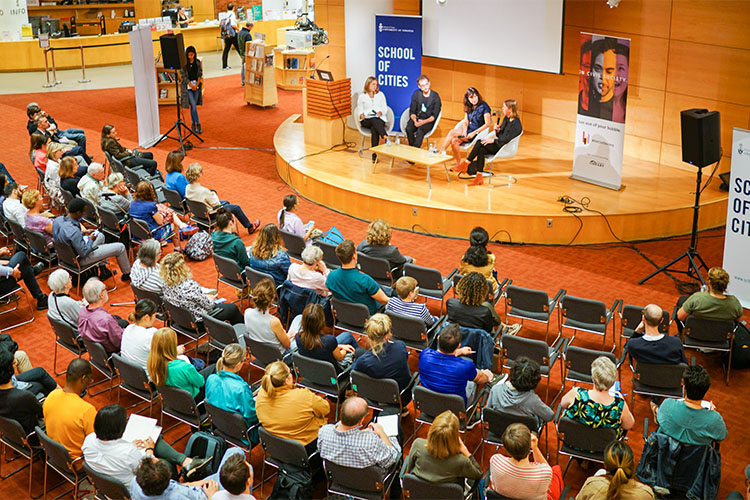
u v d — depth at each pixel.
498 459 4.30
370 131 11.51
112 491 4.50
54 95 17.52
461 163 11.06
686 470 4.79
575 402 4.90
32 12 22.23
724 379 6.59
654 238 9.55
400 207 9.93
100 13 22.92
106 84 18.72
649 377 5.68
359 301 6.58
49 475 5.55
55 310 6.52
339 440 4.61
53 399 5.04
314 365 5.60
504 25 11.69
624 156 11.68
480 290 5.89
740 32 9.82
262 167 12.63
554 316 7.75
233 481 4.08
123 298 8.25
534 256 9.17
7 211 8.73
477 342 5.85
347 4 12.64
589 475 5.42
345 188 10.44
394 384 5.35
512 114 10.39
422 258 9.09
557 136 12.60
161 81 16.34
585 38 9.88
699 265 8.78
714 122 7.82
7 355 5.23
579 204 9.70
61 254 8.05
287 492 4.78
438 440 4.26
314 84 12.28
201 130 14.53
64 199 9.52
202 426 5.54
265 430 4.92
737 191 7.67
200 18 24.30
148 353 5.79
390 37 11.96
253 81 16.42
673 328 7.52
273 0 24.45
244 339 6.07
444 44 12.62
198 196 9.23
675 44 10.56
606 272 8.70
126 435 4.82
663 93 10.92
